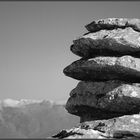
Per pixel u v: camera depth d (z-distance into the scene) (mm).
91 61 38406
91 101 38281
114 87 37312
